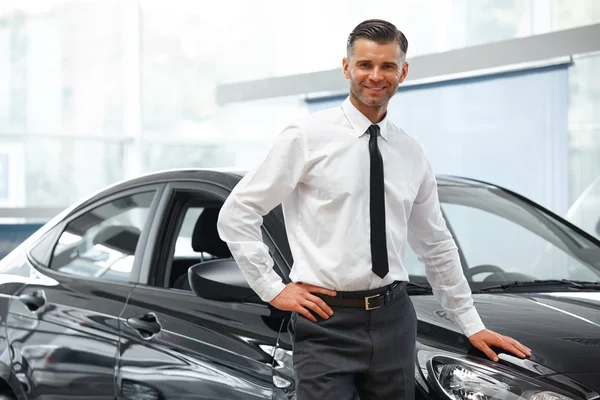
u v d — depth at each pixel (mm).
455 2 12219
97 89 13648
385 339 2475
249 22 14406
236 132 14688
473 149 8852
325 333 2463
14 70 13289
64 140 13109
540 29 11023
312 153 2488
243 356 2830
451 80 8922
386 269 2451
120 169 13359
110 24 13680
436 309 2811
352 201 2465
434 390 2461
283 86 10594
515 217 3584
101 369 3311
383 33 2443
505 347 2506
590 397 2314
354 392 2527
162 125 14531
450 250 2693
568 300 2986
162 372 3082
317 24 13805
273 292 2520
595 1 10211
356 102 2508
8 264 3979
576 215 8188
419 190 2689
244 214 2537
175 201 3406
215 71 14602
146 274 3348
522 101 8383
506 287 3195
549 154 8242
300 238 2529
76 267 3652
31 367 3586
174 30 14500
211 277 2773
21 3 13266
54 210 11000
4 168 12930
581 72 8969
